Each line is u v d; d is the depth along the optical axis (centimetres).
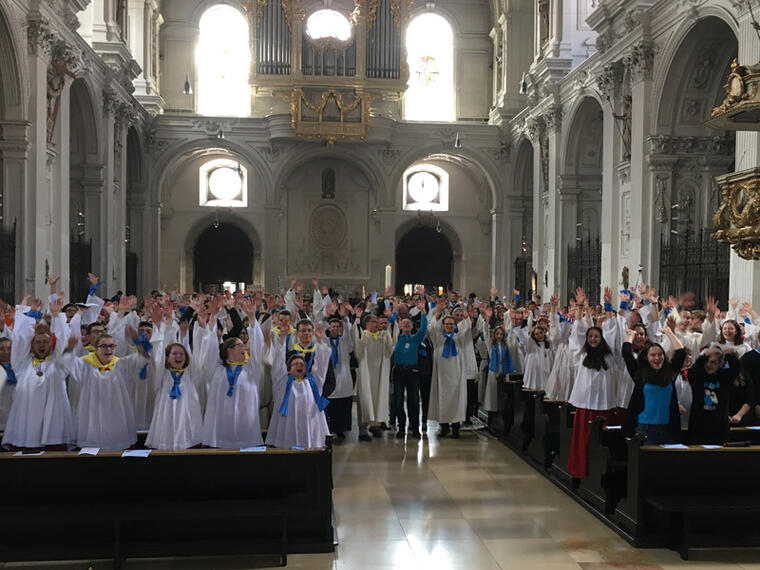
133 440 820
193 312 1335
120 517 659
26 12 1605
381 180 3131
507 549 722
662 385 775
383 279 3131
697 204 1800
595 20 2047
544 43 2619
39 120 1655
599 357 871
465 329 1250
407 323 1223
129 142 2878
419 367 1238
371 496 895
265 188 3100
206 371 832
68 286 1844
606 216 2039
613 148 1997
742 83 860
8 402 852
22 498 692
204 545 694
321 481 718
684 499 707
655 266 1788
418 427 1236
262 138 3088
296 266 3397
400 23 3019
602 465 808
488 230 3509
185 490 708
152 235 3020
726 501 700
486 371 1344
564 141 2406
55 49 1770
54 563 686
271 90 3070
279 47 2958
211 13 3253
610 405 867
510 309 1351
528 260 2989
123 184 2516
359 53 2977
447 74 3344
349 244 3412
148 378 906
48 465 695
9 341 850
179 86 3206
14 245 1598
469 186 3519
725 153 1780
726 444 777
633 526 736
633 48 1812
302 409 792
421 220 3497
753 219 855
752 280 1292
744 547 720
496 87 3228
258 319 1163
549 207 2516
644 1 1805
